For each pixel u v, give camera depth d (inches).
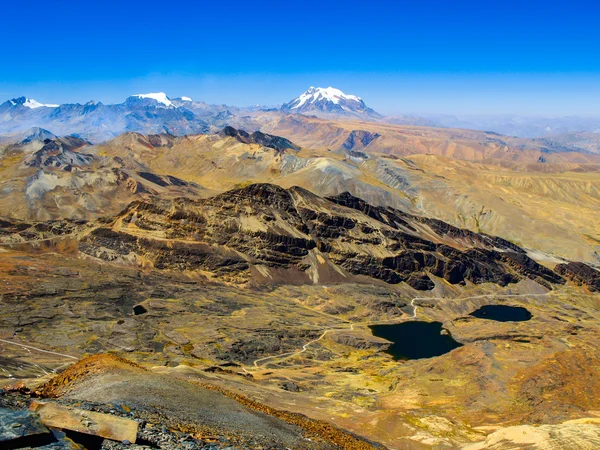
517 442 3693.4
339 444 2527.1
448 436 4315.9
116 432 1526.8
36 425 1369.3
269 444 1966.0
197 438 1716.3
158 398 2150.6
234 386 4756.4
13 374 4714.6
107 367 2509.8
